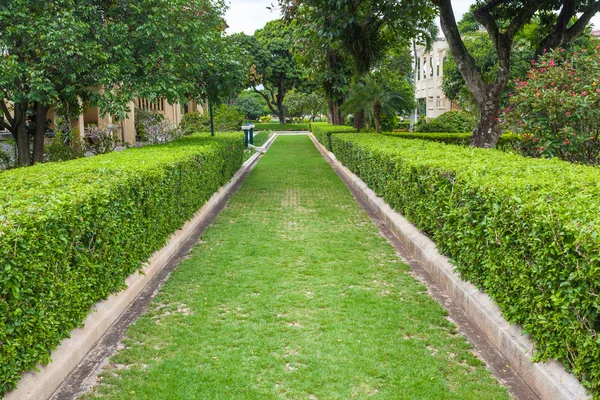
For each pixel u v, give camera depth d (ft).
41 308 10.54
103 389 10.77
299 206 32.71
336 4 41.60
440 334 13.52
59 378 10.95
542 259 10.25
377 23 56.13
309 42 62.23
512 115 30.96
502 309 12.71
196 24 36.55
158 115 58.59
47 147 43.70
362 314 14.78
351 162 45.16
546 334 10.39
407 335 13.50
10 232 9.37
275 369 11.59
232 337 13.28
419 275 18.69
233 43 46.16
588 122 27.40
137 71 35.78
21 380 9.98
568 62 30.63
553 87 28.86
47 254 10.78
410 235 21.83
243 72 46.11
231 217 29.07
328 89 88.28
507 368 11.80
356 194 37.73
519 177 15.14
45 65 31.07
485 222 13.57
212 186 32.68
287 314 14.80
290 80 170.60
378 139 43.34
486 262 13.64
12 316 9.54
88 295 13.07
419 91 151.23
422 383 10.94
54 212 11.16
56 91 32.50
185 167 24.39
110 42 33.45
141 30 33.76
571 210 10.23
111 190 14.74
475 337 13.43
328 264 19.79
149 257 18.95
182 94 38.45
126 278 16.47
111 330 13.92
